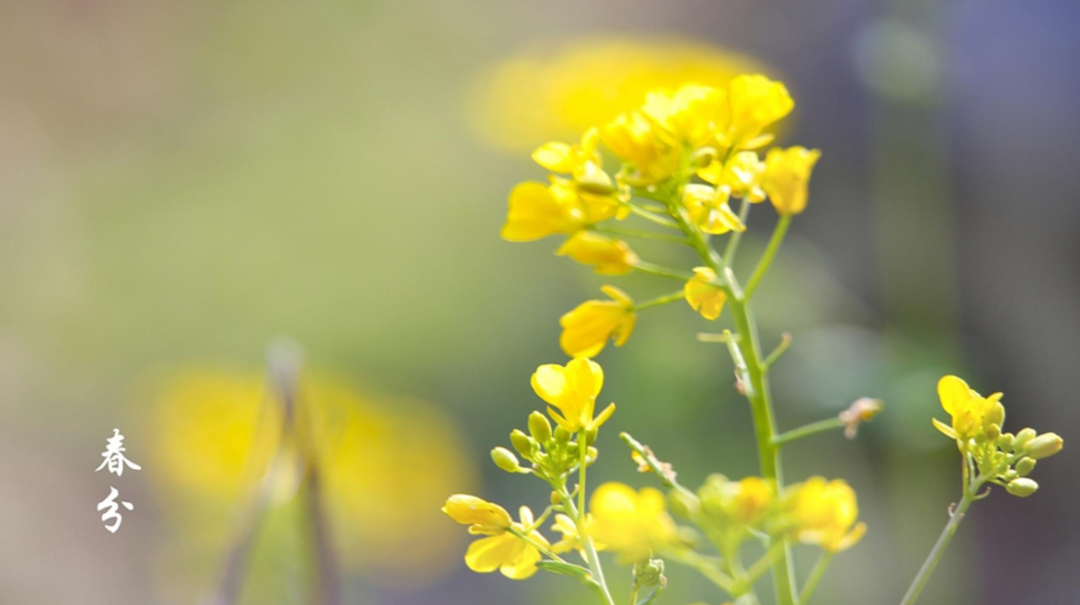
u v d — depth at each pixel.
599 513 0.50
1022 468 0.52
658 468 0.52
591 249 0.54
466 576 1.19
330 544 0.58
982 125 1.48
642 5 2.14
